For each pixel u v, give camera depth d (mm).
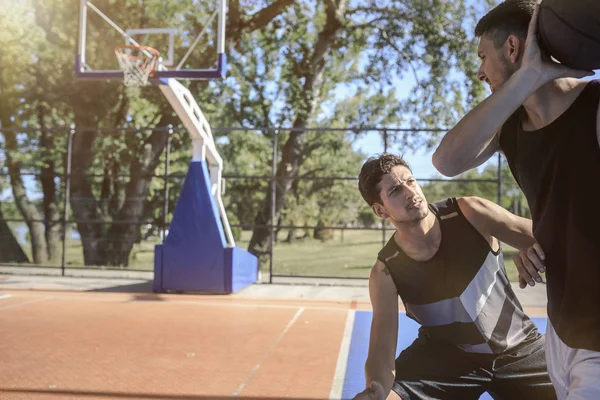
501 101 1445
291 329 7051
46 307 8547
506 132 1693
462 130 1486
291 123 18656
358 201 14578
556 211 1552
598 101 1464
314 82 18219
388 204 2023
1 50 16281
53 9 16359
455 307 2129
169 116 16922
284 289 10578
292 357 5617
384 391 1967
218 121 20047
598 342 1479
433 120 19016
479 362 2219
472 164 1770
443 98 18891
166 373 4988
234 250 9828
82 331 6770
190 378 4844
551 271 1614
